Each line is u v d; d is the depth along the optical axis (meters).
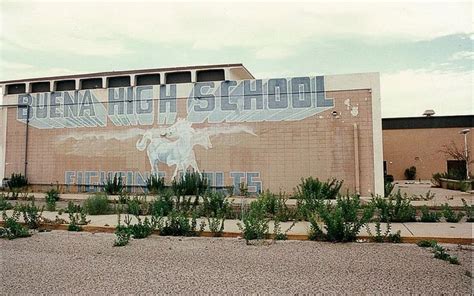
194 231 9.45
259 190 19.47
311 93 19.30
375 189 18.16
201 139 20.55
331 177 18.70
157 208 11.85
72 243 8.34
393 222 10.58
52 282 5.37
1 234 9.34
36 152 23.19
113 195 20.25
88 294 4.86
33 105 23.56
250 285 5.17
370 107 18.64
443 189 26.30
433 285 5.11
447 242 8.26
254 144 19.80
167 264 6.38
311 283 5.24
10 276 5.68
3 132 23.89
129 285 5.20
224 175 20.05
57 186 22.45
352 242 8.38
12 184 22.50
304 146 19.17
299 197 14.59
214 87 20.62
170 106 21.22
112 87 22.69
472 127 38.28
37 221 10.81
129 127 21.73
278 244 8.19
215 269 6.03
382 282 5.26
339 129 18.84
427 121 39.28
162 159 21.06
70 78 23.11
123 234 8.61
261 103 19.89
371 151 18.42
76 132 22.59
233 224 10.62
